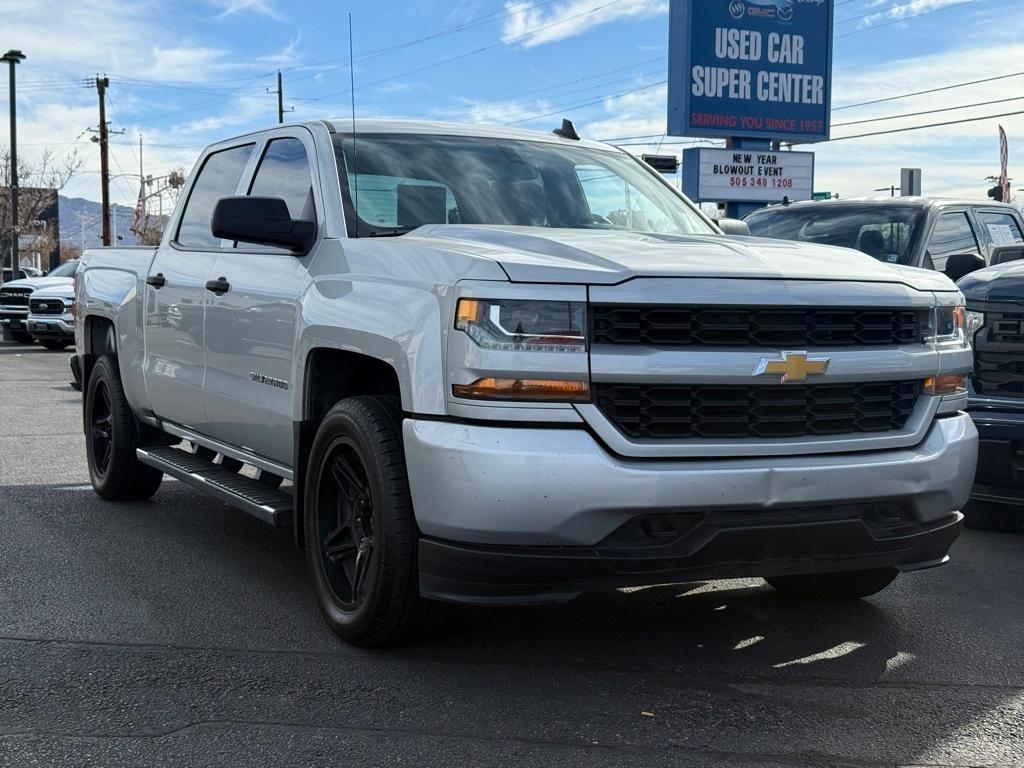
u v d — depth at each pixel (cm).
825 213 955
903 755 323
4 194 4831
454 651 410
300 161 504
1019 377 571
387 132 505
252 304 489
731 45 2403
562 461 344
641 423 356
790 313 372
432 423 362
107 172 5147
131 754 321
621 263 364
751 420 368
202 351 542
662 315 357
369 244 425
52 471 790
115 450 661
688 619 454
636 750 324
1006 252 748
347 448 412
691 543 358
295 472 446
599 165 542
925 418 400
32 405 1205
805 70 2472
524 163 515
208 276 539
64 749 324
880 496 380
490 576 354
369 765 313
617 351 352
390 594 384
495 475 344
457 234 426
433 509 359
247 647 414
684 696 368
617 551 353
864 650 418
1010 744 332
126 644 418
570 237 409
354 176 470
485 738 332
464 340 354
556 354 349
